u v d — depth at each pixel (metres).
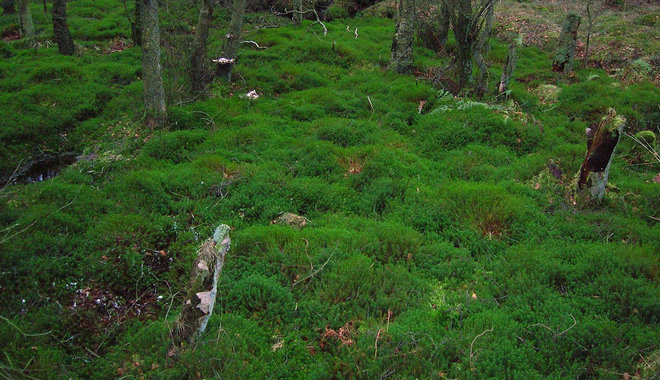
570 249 5.26
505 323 4.23
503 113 8.71
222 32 14.50
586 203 6.36
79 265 5.02
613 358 3.76
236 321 4.26
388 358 3.82
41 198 6.16
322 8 17.88
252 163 7.32
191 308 3.88
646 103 9.64
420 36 14.02
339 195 6.54
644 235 5.57
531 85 11.02
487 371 3.69
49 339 4.23
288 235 5.47
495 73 11.41
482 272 5.04
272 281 4.75
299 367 3.96
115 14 17.55
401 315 4.41
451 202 6.16
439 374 3.66
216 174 6.88
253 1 17.62
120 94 9.97
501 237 5.64
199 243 5.52
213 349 3.91
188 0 14.10
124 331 4.48
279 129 8.65
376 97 10.01
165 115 8.51
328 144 7.70
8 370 3.67
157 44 8.06
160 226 5.71
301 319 4.42
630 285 4.54
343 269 4.93
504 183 6.70
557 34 14.81
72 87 10.12
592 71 12.01
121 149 7.96
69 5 19.06
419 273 5.05
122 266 5.10
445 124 8.59
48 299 4.60
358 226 5.89
